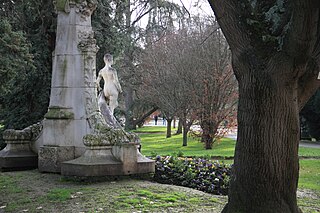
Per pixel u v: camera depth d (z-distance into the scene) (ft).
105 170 37.22
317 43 21.61
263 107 21.33
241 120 22.02
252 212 21.74
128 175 38.29
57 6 43.34
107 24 69.67
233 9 21.54
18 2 59.26
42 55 63.57
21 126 66.39
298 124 21.85
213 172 38.29
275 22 21.52
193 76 100.78
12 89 64.64
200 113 96.89
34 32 64.08
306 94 22.41
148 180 38.99
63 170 37.78
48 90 65.36
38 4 60.13
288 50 20.70
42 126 45.21
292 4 20.29
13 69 44.37
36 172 42.68
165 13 94.94
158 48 114.42
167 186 35.99
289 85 21.29
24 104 67.41
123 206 29.07
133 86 130.31
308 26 19.74
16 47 44.45
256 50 21.30
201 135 99.60
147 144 113.60
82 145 41.45
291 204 21.79
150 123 253.03
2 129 67.82
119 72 119.96
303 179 46.98
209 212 28.07
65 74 42.55
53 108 42.80
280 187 21.59
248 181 21.81
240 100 22.11
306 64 21.17
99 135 38.34
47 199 31.22
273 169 21.49
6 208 29.32
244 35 21.42
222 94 95.66
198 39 101.24
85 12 43.19
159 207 28.99
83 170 36.58
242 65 21.71
